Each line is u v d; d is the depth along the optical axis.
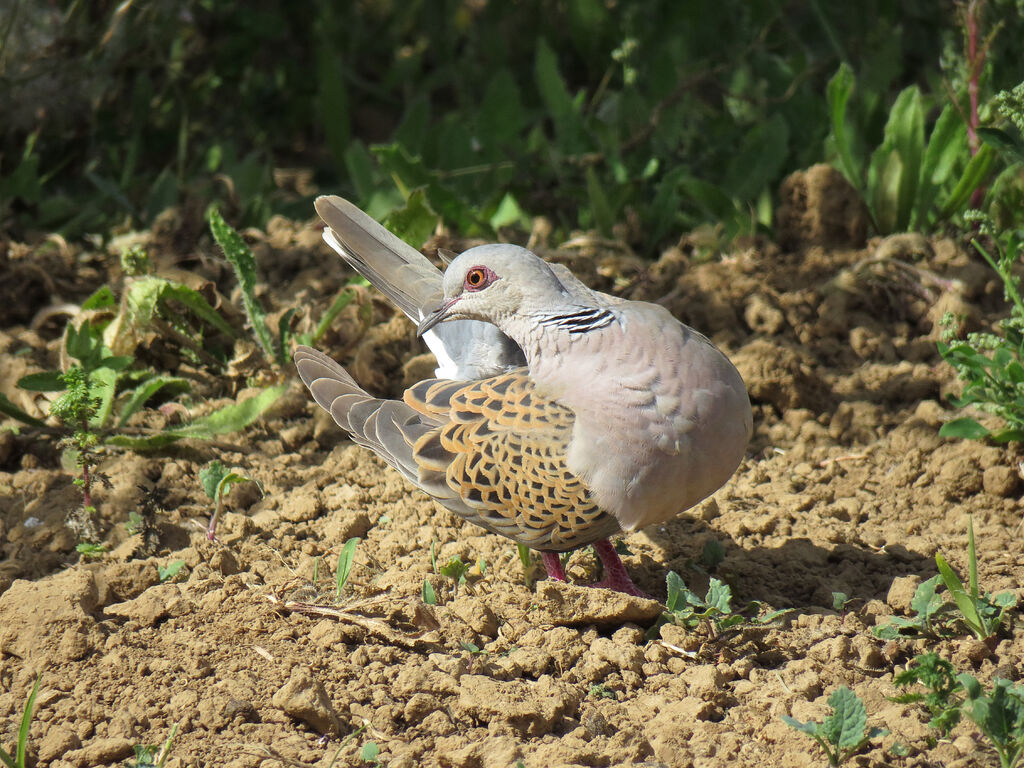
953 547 9.12
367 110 19.88
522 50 19.64
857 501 9.84
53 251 13.43
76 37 14.78
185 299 11.26
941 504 9.80
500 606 8.39
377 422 8.95
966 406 10.48
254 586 8.79
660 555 9.30
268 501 10.04
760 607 8.52
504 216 14.52
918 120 12.91
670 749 6.94
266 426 11.18
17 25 14.40
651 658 7.85
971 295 11.95
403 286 10.13
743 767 6.83
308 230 14.11
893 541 9.33
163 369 11.72
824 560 9.08
